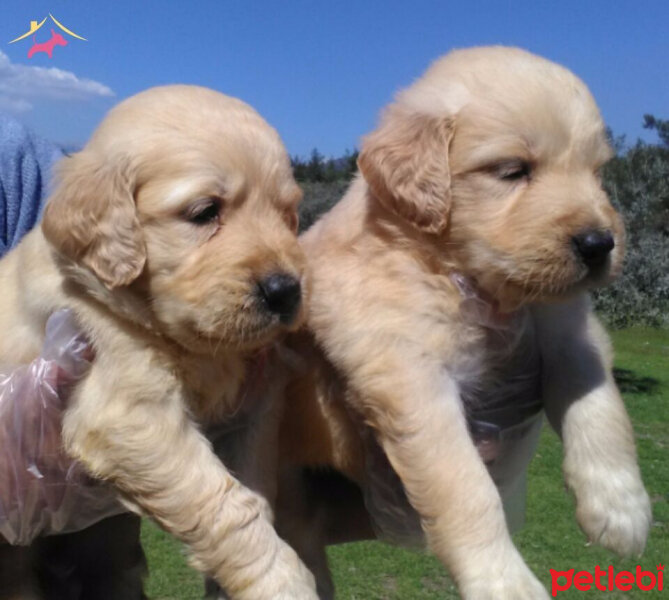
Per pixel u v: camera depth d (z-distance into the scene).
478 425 0.36
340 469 0.38
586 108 0.34
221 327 0.31
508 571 0.31
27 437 0.32
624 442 0.34
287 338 0.37
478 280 0.34
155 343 0.32
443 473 0.32
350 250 0.35
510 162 0.33
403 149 0.34
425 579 0.93
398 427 0.33
